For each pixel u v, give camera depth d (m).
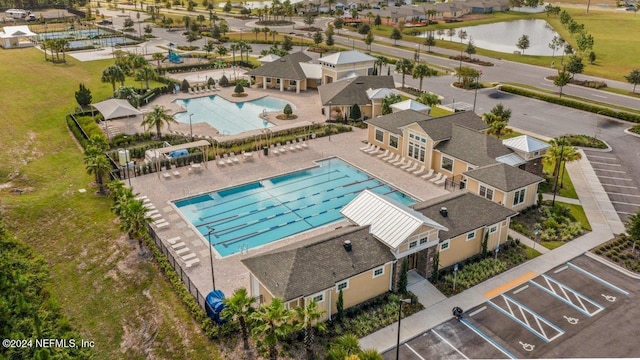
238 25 164.38
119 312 36.31
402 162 59.44
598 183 54.72
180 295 35.88
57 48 109.19
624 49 123.12
